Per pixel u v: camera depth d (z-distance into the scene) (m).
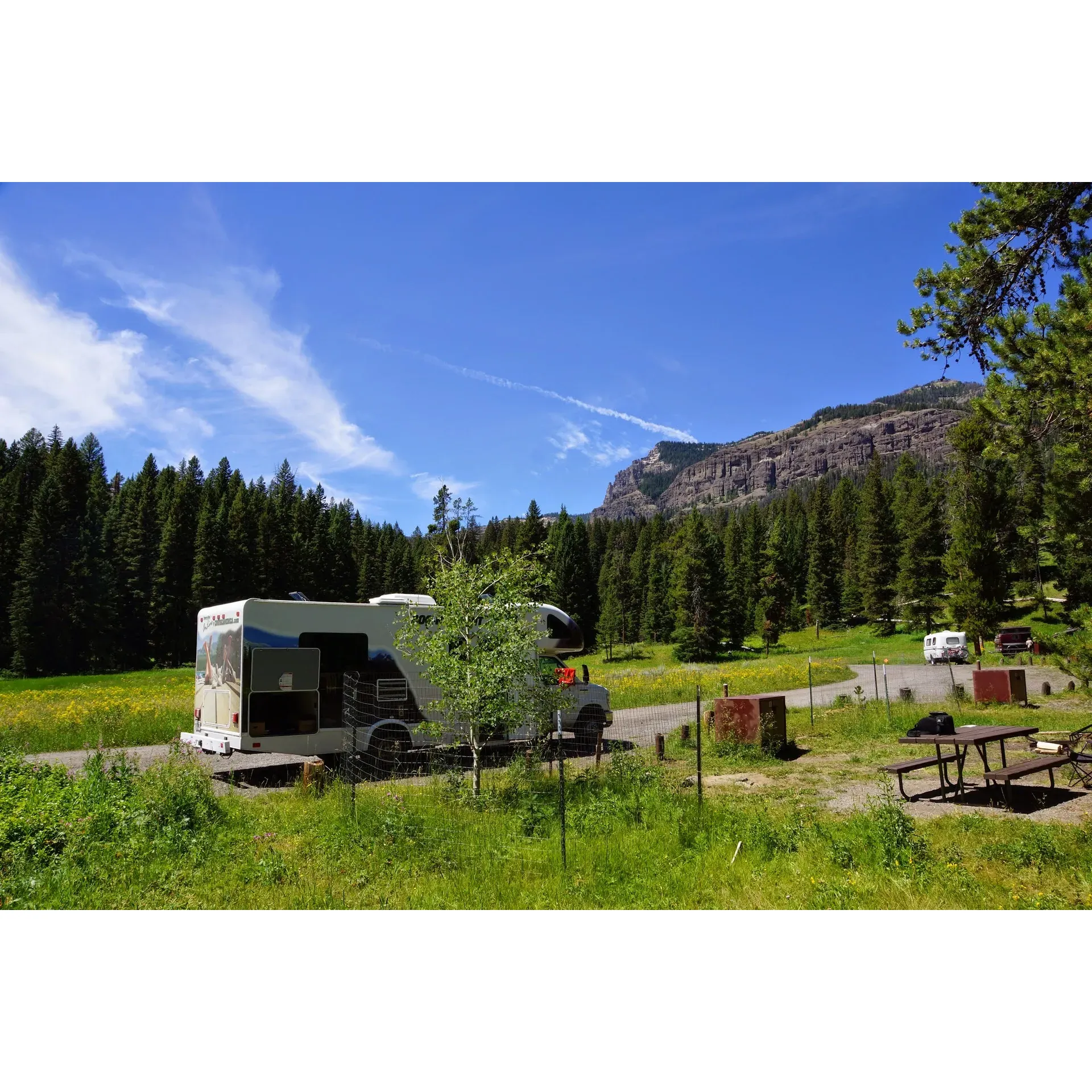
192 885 6.52
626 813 8.50
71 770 12.76
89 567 83.00
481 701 10.32
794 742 15.12
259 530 104.00
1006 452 9.27
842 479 132.62
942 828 7.89
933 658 49.38
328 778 10.84
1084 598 39.44
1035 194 8.51
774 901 5.96
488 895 6.21
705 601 74.12
